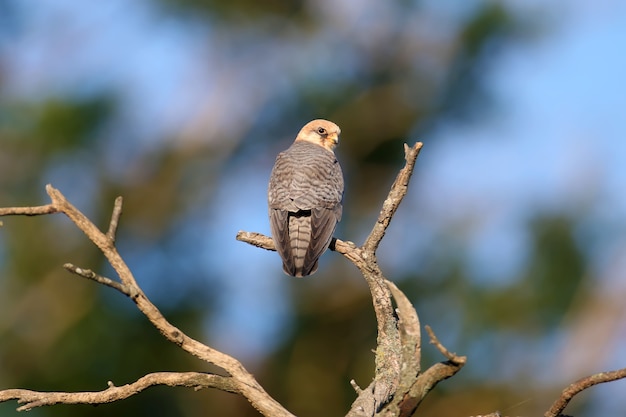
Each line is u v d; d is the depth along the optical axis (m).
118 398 5.25
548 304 12.35
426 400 12.23
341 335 13.39
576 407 12.13
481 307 12.30
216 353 5.27
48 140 13.07
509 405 12.09
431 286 12.77
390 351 5.72
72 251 12.68
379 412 4.96
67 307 12.30
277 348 13.32
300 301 13.48
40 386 11.80
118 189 13.51
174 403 12.32
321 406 13.09
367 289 13.37
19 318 12.20
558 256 12.45
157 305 12.91
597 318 12.30
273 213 9.16
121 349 12.09
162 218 13.88
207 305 13.17
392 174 14.75
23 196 12.91
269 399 5.22
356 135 14.90
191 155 14.86
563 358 12.32
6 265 12.48
